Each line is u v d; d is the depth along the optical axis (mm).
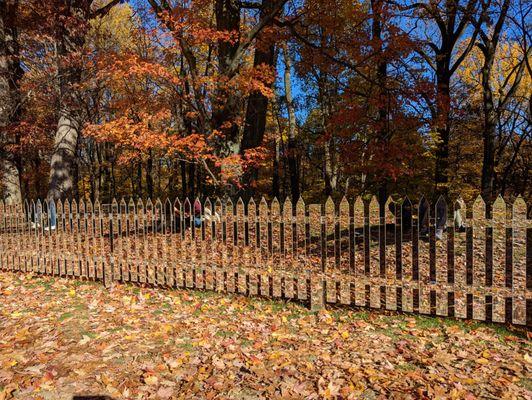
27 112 16734
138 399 3688
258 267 6602
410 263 9094
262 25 11430
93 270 8008
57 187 14820
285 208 6316
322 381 3932
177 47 10664
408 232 12477
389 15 12188
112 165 31141
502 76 23031
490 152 15195
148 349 4805
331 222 6051
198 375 4145
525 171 21609
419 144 14578
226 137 11789
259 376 4109
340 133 13109
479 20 14281
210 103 11562
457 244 10344
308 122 30344
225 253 6859
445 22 15805
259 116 13414
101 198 33688
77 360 4453
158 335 5258
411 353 4664
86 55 13453
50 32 13648
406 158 12164
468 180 23312
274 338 5223
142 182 38719
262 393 3801
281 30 13461
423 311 5613
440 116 11977
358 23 13328
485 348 4738
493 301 5266
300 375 4121
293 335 5285
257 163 12008
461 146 22219
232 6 12406
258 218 6535
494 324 5387
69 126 15047
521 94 21875
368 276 5895
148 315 6109
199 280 7348
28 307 6641
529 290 4996
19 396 3707
